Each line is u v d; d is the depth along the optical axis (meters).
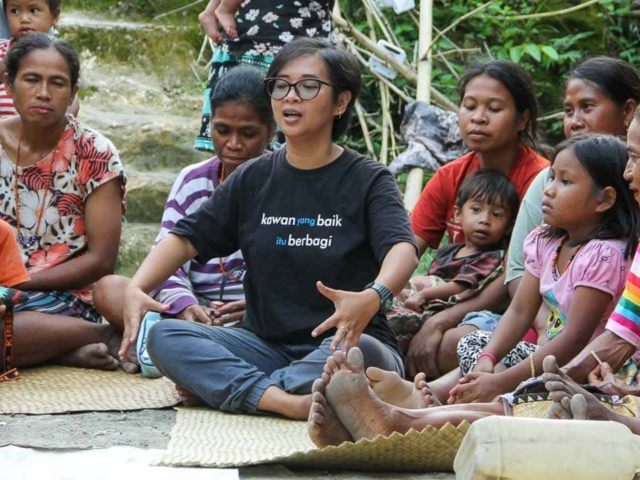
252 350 4.71
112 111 9.08
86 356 5.49
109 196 5.67
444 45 9.52
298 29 6.42
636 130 3.82
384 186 4.69
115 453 3.70
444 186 5.93
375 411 3.69
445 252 5.76
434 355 5.26
